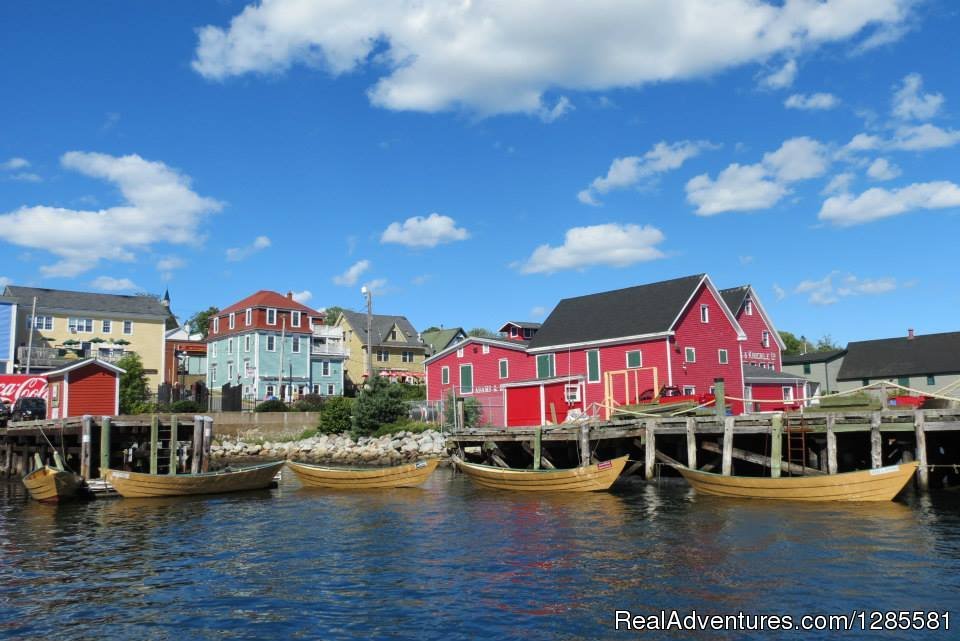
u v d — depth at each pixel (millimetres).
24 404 39875
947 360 63281
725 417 25922
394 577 14797
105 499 27203
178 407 52750
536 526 20062
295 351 70750
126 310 65188
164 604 13195
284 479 35250
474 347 52438
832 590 13102
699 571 14531
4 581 14883
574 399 43812
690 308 45500
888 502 21484
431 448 40750
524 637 11266
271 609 12820
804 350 88000
